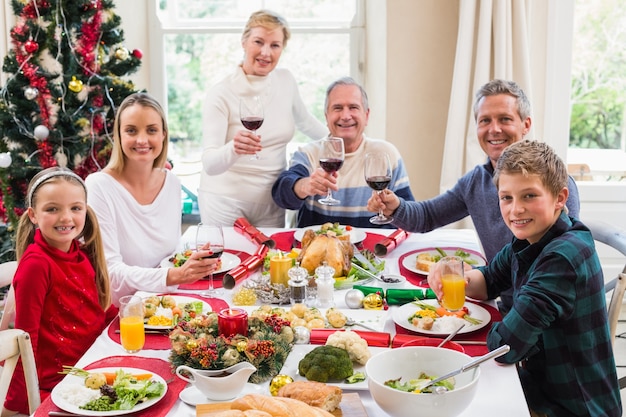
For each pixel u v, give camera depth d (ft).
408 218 8.74
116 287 7.66
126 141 8.22
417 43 13.62
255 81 10.98
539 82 13.38
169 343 6.14
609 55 13.51
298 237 9.14
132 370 5.52
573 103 13.71
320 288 7.00
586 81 13.64
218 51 14.55
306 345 5.93
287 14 14.35
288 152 14.65
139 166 8.36
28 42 11.66
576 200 7.54
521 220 5.95
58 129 12.12
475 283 7.00
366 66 13.92
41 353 6.74
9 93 11.98
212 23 14.51
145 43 14.42
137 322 5.80
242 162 11.10
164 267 7.99
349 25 14.17
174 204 8.86
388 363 5.19
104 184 8.13
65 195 6.81
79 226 6.96
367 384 5.29
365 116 10.43
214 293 7.34
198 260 7.20
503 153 6.09
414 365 5.23
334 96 10.25
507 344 5.59
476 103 8.41
